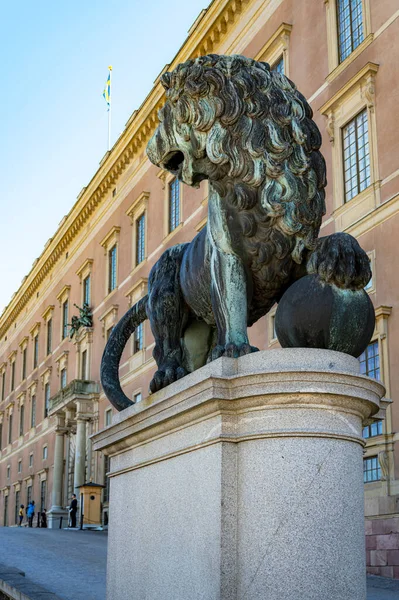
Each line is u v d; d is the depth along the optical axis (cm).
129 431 379
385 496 1645
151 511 353
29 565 1203
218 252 338
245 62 338
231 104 325
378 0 1945
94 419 3756
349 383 287
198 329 414
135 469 381
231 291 334
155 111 3291
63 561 1292
